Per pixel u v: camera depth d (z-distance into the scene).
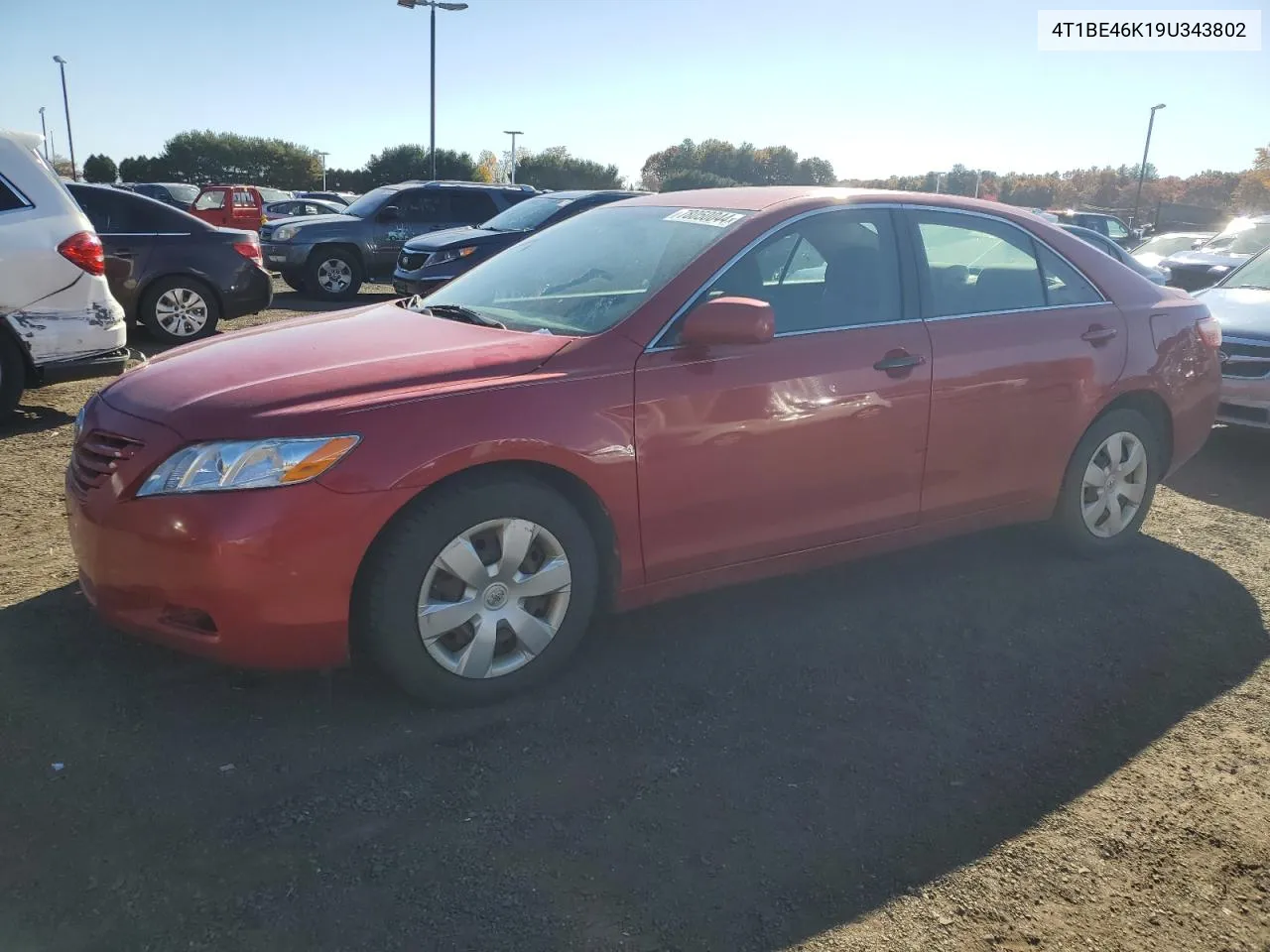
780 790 2.84
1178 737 3.21
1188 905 2.46
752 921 2.33
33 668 3.29
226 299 10.30
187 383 3.13
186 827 2.56
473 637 3.13
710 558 3.55
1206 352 4.83
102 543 2.95
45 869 2.39
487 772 2.86
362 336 3.50
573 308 3.59
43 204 6.32
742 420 3.46
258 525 2.78
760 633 3.81
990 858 2.59
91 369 6.56
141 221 9.88
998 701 3.39
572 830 2.62
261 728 3.02
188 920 2.25
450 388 3.04
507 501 3.07
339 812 2.65
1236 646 3.87
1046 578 4.44
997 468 4.19
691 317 3.33
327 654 2.96
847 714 3.26
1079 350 4.31
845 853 2.58
